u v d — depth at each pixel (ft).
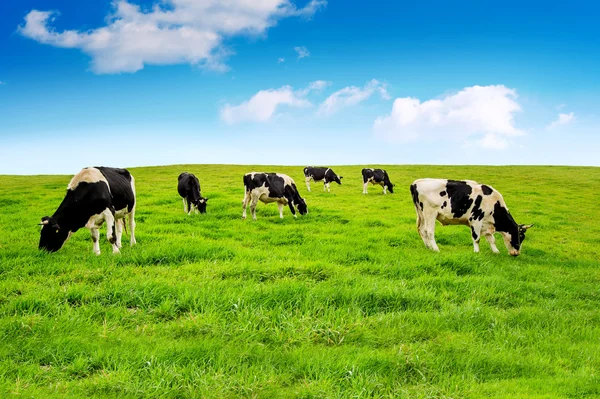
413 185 43.06
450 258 34.24
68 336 17.67
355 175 138.10
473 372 17.01
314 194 92.89
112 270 27.14
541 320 23.18
